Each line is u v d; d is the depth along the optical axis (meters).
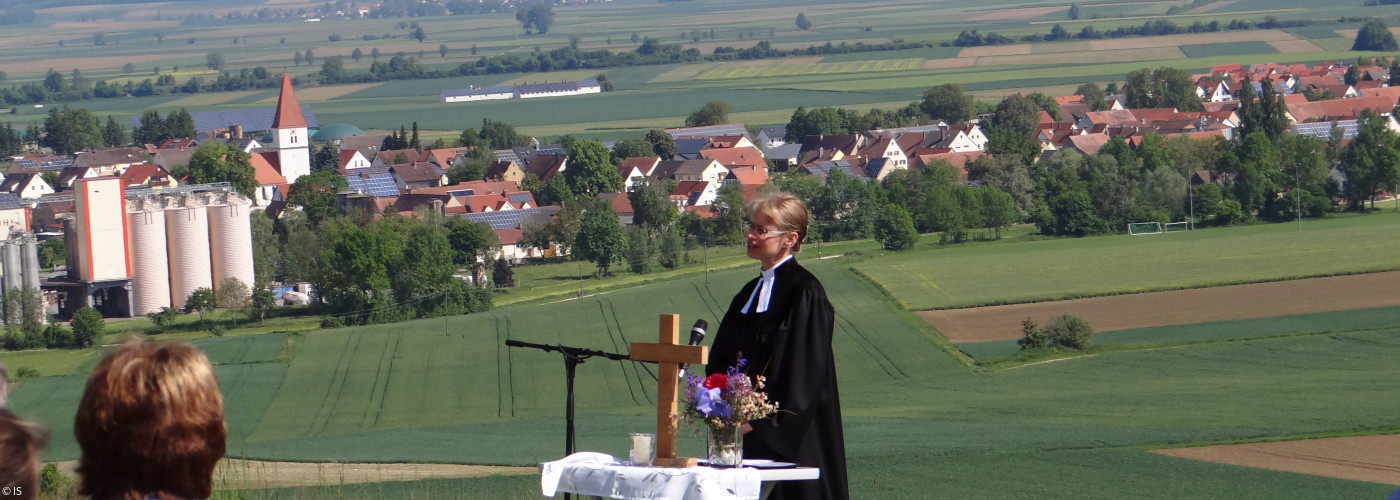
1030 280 92.62
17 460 5.66
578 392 66.69
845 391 64.06
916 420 49.91
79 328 93.69
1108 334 74.62
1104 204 138.38
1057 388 60.25
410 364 74.94
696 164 198.62
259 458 41.06
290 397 68.44
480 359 75.50
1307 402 49.38
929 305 84.75
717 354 10.43
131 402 5.87
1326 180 140.75
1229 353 66.44
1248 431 42.56
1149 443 40.88
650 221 146.25
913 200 137.88
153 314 114.19
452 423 61.22
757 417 9.45
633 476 9.16
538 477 30.83
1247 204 134.88
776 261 10.34
